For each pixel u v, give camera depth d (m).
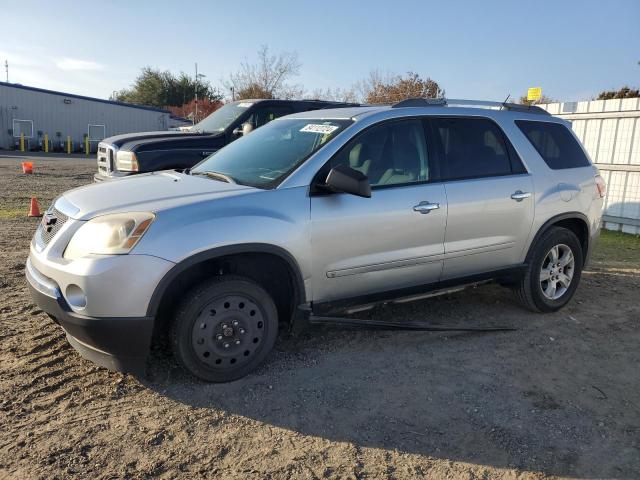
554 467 3.04
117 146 8.47
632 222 10.95
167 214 3.50
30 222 9.34
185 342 3.61
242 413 3.45
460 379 3.99
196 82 58.38
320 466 2.98
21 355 4.07
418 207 4.36
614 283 6.75
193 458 3.00
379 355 4.34
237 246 3.62
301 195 3.93
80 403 3.49
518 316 5.35
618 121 11.19
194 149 8.47
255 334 3.85
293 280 3.95
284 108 9.46
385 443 3.21
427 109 4.71
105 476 2.82
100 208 3.60
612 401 3.77
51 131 36.75
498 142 5.03
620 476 2.99
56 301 3.47
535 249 5.18
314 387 3.79
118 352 3.48
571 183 5.37
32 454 2.96
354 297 4.24
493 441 3.25
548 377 4.09
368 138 4.34
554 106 12.45
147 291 3.37
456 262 4.69
